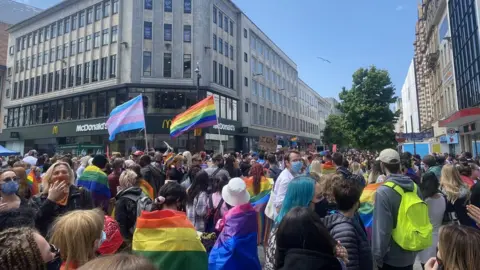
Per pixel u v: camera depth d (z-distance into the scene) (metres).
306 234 2.20
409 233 3.13
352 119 28.45
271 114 46.50
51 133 33.81
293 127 56.09
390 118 27.67
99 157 5.51
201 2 31.31
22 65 39.88
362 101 27.91
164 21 30.16
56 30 36.06
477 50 20.19
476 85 20.62
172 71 29.64
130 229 4.08
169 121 28.30
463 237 1.85
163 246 2.87
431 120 37.62
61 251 2.19
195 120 11.41
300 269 2.08
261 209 6.09
